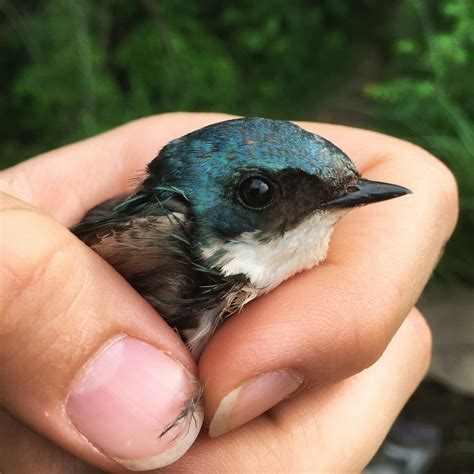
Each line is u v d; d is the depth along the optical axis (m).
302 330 0.07
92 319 0.06
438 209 0.09
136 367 0.06
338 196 0.07
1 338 0.06
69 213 0.10
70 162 0.11
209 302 0.07
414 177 0.09
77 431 0.06
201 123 0.11
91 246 0.06
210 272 0.07
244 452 0.07
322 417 0.08
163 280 0.07
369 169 0.09
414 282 0.08
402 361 0.09
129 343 0.06
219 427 0.07
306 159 0.07
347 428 0.08
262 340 0.07
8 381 0.06
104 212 0.08
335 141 0.10
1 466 0.08
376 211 0.08
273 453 0.07
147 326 0.06
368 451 0.08
